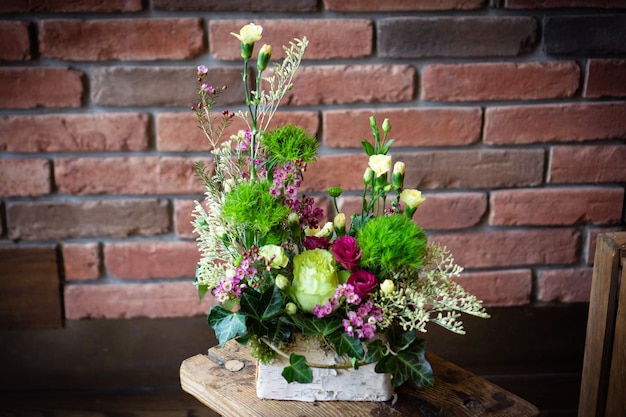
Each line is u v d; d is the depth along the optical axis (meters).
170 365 1.50
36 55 1.34
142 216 1.42
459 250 1.47
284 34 1.35
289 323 0.88
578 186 1.46
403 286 0.90
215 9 1.34
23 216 1.41
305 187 1.42
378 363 0.89
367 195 1.43
